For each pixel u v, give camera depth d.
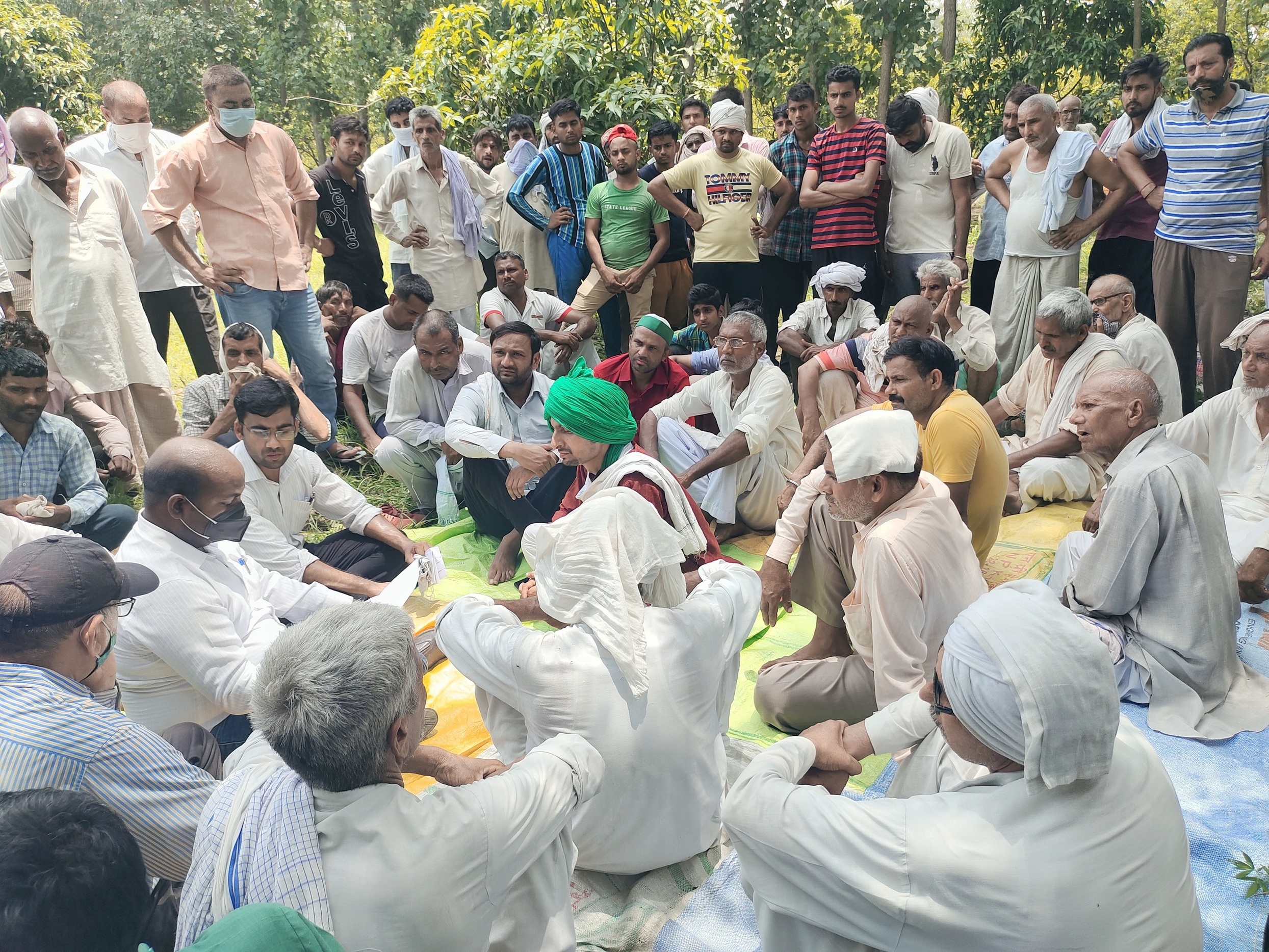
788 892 1.76
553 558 2.44
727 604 2.50
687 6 9.37
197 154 5.30
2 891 1.44
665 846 2.44
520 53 8.96
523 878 1.97
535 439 4.79
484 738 3.24
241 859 1.57
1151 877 1.54
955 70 14.54
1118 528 3.09
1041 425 5.15
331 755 1.58
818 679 3.06
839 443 2.79
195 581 2.73
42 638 1.96
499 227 7.75
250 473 3.86
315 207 6.00
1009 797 1.58
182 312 6.34
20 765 1.83
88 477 4.27
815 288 6.29
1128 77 6.35
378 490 5.69
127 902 1.56
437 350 4.86
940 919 1.56
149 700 2.77
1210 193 5.56
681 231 7.30
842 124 6.73
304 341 5.88
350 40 20.89
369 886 1.58
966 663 1.59
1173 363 4.95
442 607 4.01
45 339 4.32
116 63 23.86
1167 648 3.12
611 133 6.88
